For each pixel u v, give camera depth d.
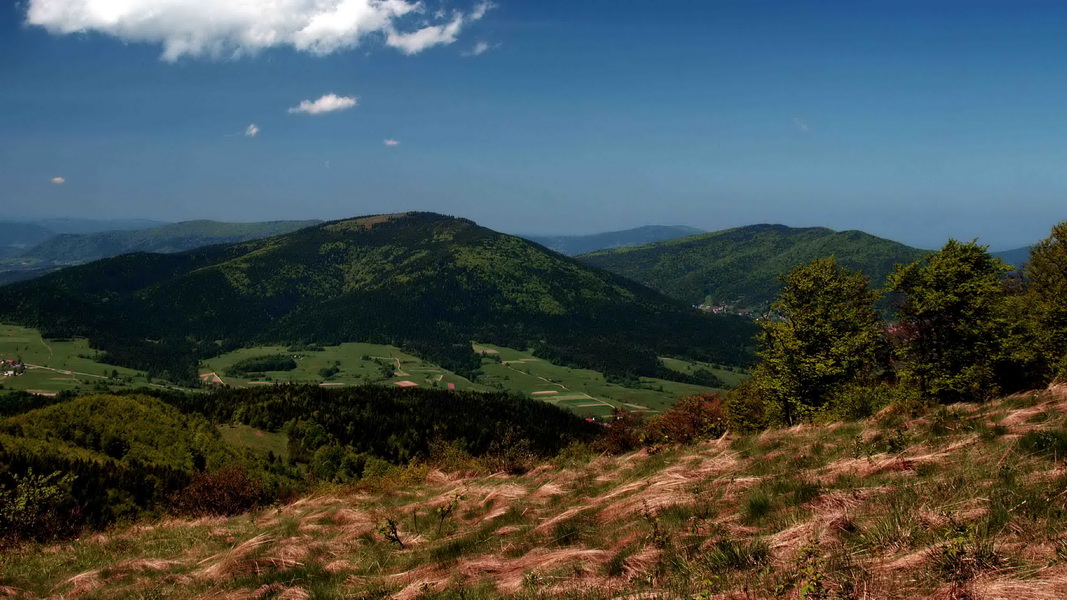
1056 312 28.92
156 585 11.92
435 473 25.17
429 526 13.91
